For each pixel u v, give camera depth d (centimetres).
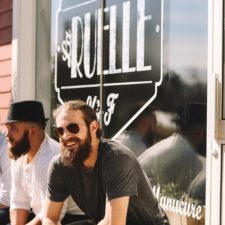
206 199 374
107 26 479
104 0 483
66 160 313
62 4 534
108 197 306
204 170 384
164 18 422
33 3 573
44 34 560
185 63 403
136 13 449
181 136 404
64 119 312
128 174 305
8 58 591
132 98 452
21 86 571
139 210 324
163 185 419
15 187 397
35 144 376
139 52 446
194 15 396
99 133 318
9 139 380
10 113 378
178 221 405
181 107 405
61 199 340
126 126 457
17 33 571
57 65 540
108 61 478
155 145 428
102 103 483
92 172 317
